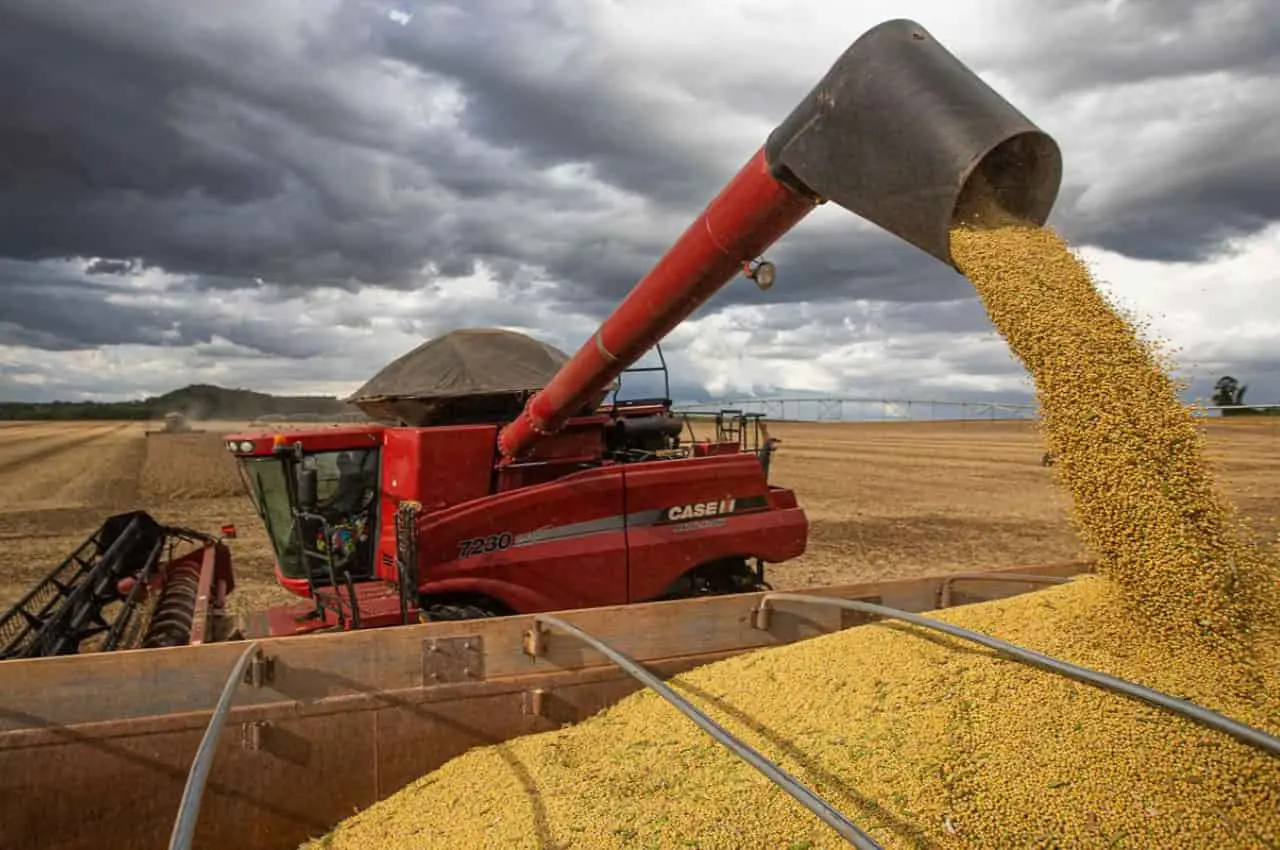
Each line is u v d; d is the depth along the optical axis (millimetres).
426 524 6758
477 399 7949
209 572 7617
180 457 35375
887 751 3713
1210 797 3197
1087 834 3123
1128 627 3928
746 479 8156
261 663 4473
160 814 4352
